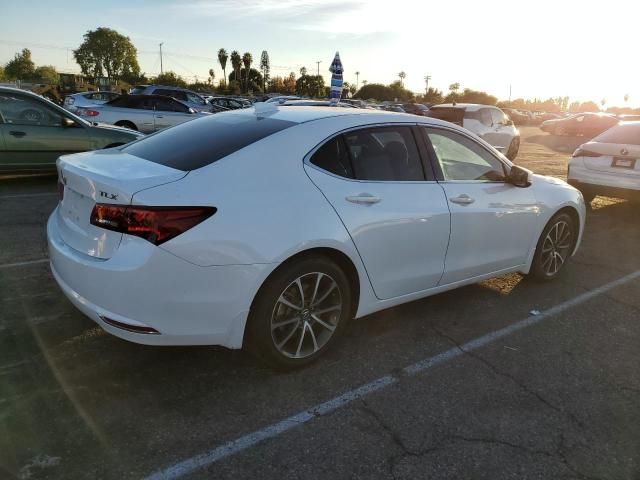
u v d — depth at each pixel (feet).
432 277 12.45
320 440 8.59
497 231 13.71
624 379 10.92
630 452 8.67
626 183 25.48
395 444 8.59
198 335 9.18
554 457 8.47
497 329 13.00
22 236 18.31
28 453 7.91
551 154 60.08
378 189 11.09
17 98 27.02
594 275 17.37
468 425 9.18
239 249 9.04
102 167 9.84
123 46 348.38
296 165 10.19
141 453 8.07
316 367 10.83
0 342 11.05
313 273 10.14
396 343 12.04
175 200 8.65
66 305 12.89
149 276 8.53
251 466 7.93
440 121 13.01
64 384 9.73
